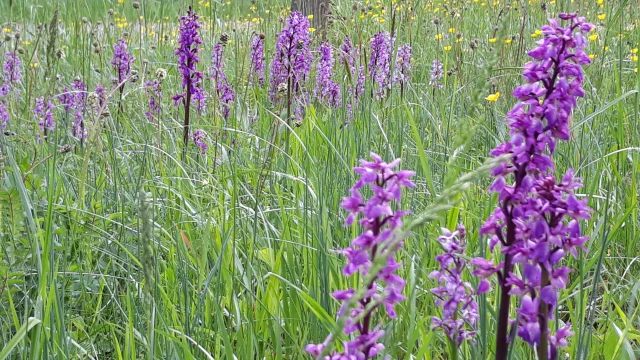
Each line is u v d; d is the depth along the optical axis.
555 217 1.81
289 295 2.99
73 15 8.99
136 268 3.53
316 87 6.20
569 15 1.82
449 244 2.14
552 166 1.82
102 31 9.22
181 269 3.12
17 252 3.24
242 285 3.08
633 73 6.12
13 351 2.76
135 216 4.02
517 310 1.84
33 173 4.26
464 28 9.33
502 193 1.84
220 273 2.90
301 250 3.39
